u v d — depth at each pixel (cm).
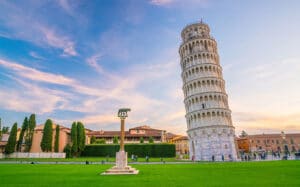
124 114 2764
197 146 6475
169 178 1750
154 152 7412
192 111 6900
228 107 6956
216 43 7919
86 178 1794
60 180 1666
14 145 6788
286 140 12000
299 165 2880
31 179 1736
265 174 1944
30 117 7388
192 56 7544
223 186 1320
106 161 5241
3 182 1569
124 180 1639
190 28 8200
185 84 7506
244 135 13625
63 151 7212
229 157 5991
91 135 9700
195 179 1667
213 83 6988
